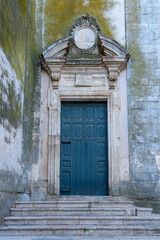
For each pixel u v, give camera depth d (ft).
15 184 24.06
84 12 33.12
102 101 31.63
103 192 29.89
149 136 29.99
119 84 31.30
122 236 18.92
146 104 30.66
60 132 30.83
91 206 24.02
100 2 33.17
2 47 21.68
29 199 27.86
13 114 23.94
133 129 30.19
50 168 29.43
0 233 19.25
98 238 18.16
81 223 20.88
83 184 30.09
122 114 30.63
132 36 32.17
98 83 31.24
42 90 31.53
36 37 32.81
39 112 30.99
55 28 32.99
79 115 31.48
